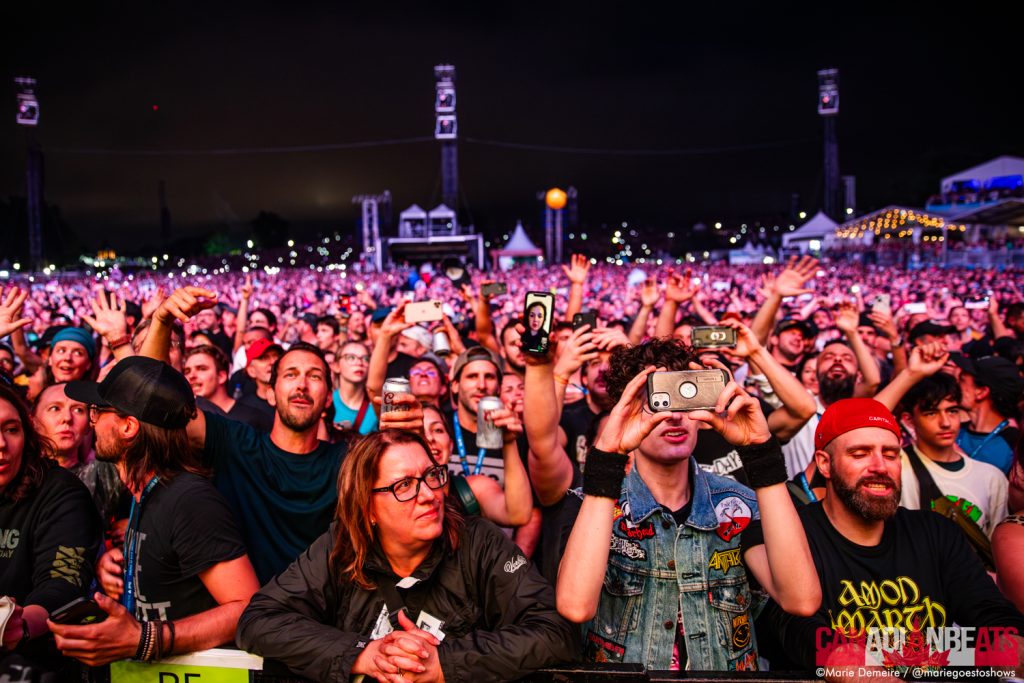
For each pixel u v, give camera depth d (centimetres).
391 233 7194
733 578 246
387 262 6981
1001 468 416
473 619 215
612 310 1561
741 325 304
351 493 211
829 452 248
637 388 208
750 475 215
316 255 13262
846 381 479
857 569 243
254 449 300
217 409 457
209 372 494
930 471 354
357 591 216
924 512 257
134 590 241
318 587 216
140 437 240
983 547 320
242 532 289
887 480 237
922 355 355
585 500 211
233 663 213
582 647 253
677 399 206
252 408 459
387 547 214
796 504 307
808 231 6400
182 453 248
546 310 279
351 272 6594
